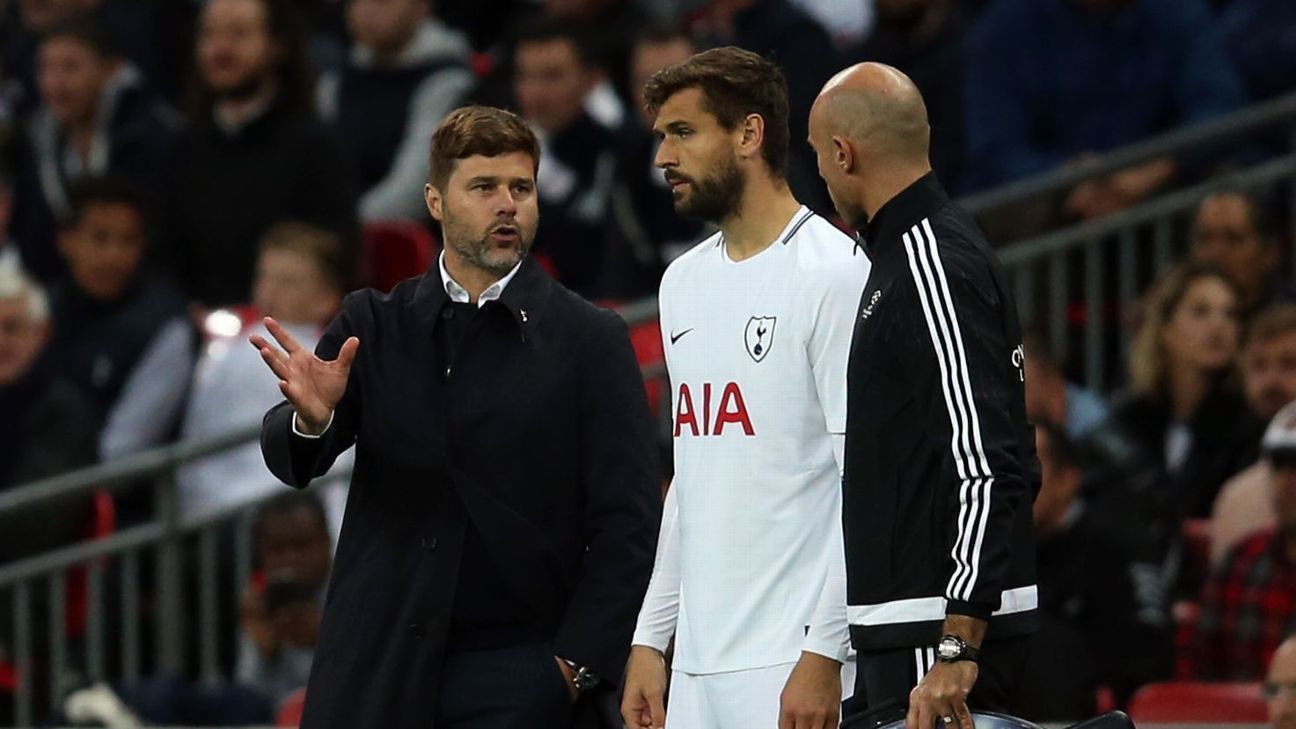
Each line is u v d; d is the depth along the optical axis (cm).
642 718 1841
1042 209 3269
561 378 1883
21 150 4116
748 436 1786
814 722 1714
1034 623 1689
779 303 1778
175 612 3105
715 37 3556
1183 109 3419
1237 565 2709
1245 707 2453
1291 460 2648
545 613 1883
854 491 1697
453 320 1892
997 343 1662
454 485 1864
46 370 3547
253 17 3588
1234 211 3062
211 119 3666
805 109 3478
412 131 3825
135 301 3559
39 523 3222
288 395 1775
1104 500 2731
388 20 3847
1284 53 3478
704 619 1803
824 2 4172
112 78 4028
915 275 1675
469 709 1866
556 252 3634
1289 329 2920
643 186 3441
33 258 4072
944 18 3556
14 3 4559
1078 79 3444
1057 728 1775
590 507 1883
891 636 1675
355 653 1862
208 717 2844
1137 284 3186
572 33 3691
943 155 3488
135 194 3594
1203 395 2983
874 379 1689
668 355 1847
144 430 3488
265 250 3353
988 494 1625
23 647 3114
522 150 1873
